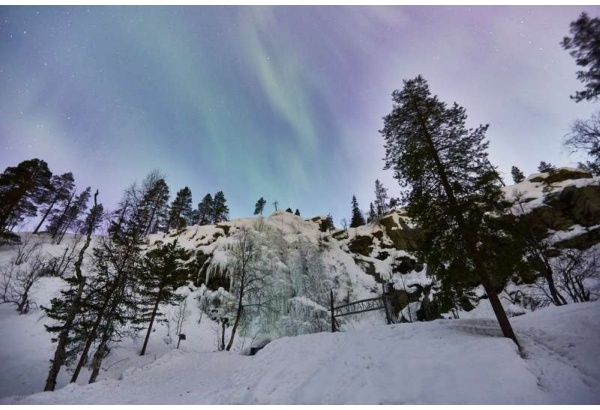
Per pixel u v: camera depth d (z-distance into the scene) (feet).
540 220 96.94
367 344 30.99
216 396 27.17
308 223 163.43
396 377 21.72
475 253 30.30
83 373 57.47
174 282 79.00
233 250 111.55
